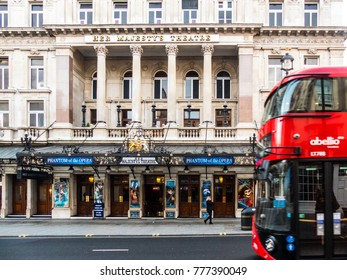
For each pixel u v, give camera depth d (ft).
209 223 90.63
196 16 107.45
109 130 106.22
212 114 111.86
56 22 107.24
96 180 102.47
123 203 105.60
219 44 104.58
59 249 56.75
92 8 108.78
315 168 34.96
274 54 106.32
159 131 104.78
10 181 107.34
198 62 113.39
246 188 100.89
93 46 106.73
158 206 104.99
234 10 106.01
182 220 97.25
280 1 107.55
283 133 35.40
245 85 104.42
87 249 56.49
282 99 36.27
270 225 36.09
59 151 94.79
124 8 108.88
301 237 34.63
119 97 114.11
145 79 114.01
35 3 110.83
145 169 101.71
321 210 34.63
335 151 34.58
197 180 104.32
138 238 68.69
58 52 106.83
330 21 106.11
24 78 109.81
